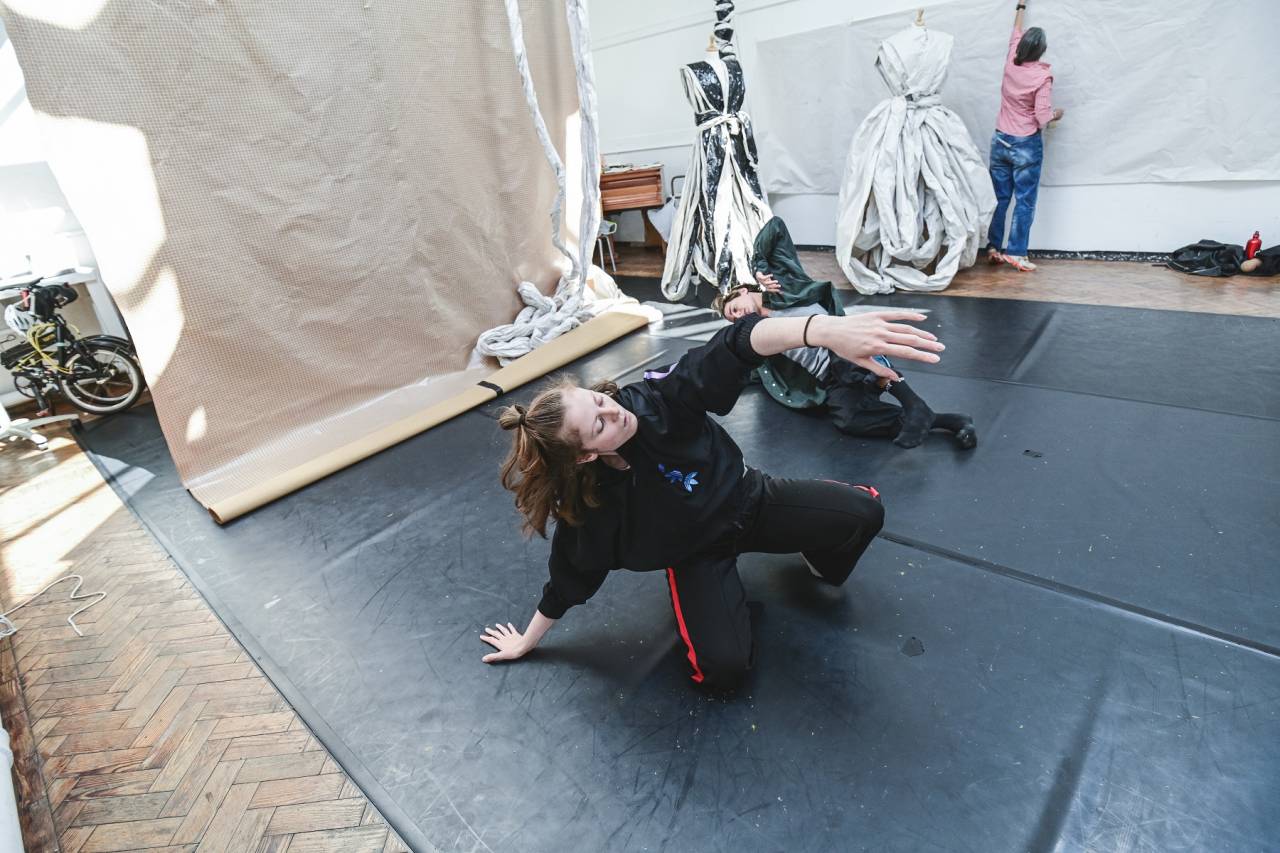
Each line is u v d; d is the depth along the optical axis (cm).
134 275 279
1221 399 260
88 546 275
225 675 196
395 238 356
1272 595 170
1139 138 411
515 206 414
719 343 135
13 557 274
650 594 202
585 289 460
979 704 153
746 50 541
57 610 237
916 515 219
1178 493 211
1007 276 441
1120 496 214
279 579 237
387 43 332
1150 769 135
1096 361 304
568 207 446
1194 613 168
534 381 374
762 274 283
